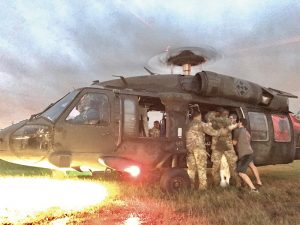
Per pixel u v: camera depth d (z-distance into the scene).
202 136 6.88
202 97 7.60
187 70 8.50
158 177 7.00
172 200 5.64
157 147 6.69
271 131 8.53
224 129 7.08
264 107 8.69
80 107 6.54
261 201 5.71
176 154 6.75
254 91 8.28
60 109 6.49
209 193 6.33
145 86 7.55
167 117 6.93
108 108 6.68
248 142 6.83
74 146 6.30
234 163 7.08
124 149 6.62
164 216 4.39
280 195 6.21
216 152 7.14
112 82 7.65
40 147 6.12
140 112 7.54
